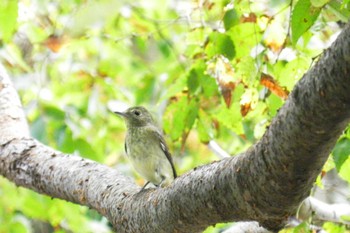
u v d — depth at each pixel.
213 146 15.21
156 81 19.44
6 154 11.08
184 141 11.95
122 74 20.92
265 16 10.67
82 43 19.22
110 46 20.06
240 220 7.67
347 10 8.35
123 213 9.11
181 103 11.81
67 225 16.14
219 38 10.76
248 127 12.32
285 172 6.80
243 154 7.28
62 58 19.06
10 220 15.08
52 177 10.43
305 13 8.12
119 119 18.78
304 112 6.42
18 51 16.41
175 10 19.67
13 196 14.98
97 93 18.73
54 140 14.41
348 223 11.07
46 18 17.77
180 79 11.59
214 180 7.57
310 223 9.95
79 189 10.02
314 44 11.43
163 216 8.38
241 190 7.28
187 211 8.02
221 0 11.39
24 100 17.03
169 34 19.58
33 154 10.91
